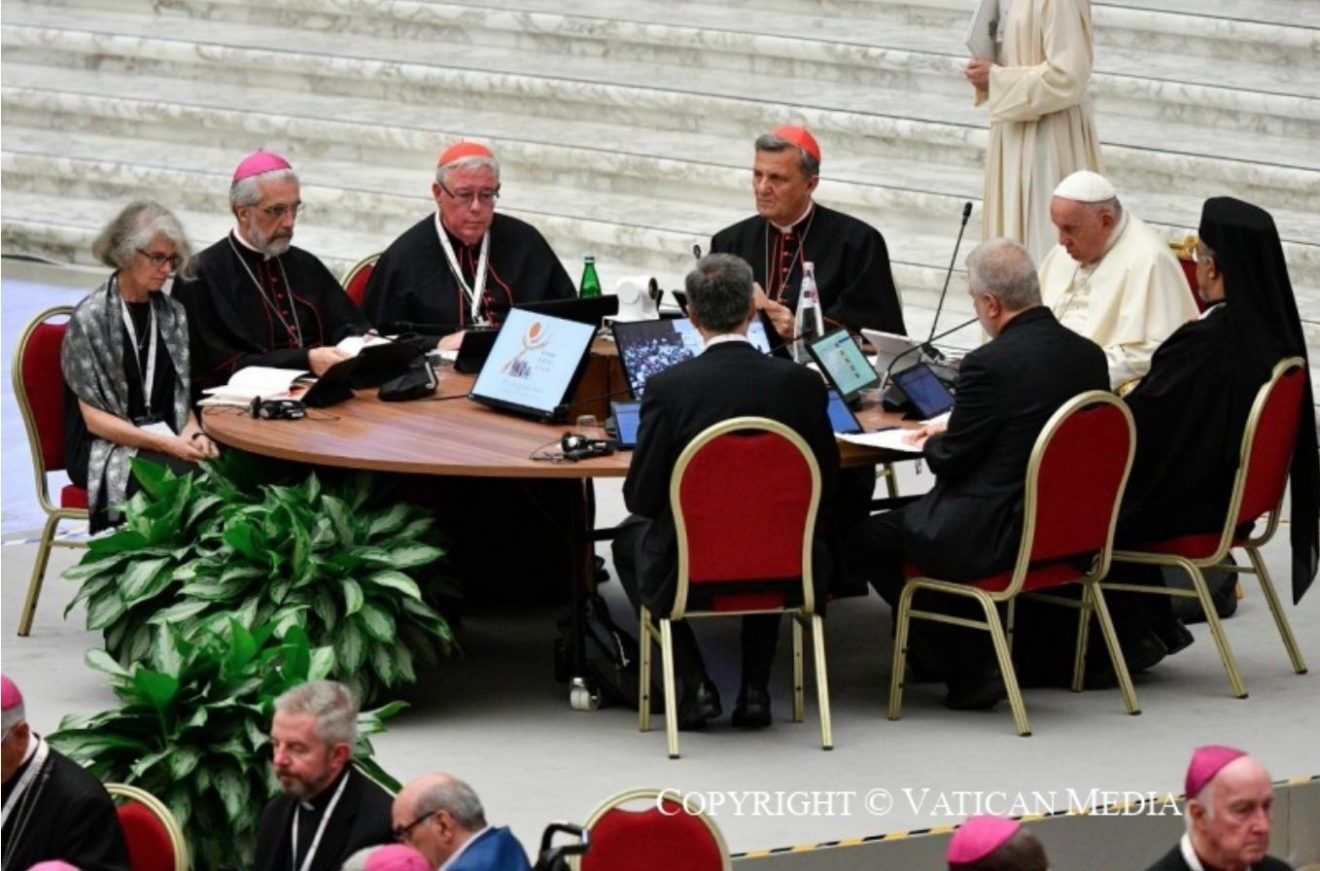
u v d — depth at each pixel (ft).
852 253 91.09
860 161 127.44
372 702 73.72
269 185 87.15
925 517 74.33
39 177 146.82
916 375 79.77
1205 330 76.54
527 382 79.82
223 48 146.72
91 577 76.95
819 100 130.11
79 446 82.43
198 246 138.72
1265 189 116.98
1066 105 99.91
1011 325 74.33
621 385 81.76
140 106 146.41
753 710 73.67
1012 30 100.73
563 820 65.87
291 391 82.48
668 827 57.26
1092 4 126.41
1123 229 86.22
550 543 85.97
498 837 50.39
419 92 141.59
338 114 141.59
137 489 80.84
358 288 94.79
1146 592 78.02
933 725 74.43
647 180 131.64
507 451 74.64
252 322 87.61
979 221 121.60
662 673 74.74
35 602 82.69
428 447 75.15
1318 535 80.02
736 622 85.56
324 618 73.00
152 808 56.75
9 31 153.17
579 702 75.87
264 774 63.00
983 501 73.36
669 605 71.61
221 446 81.61
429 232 91.91
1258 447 76.23
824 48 131.95
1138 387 77.36
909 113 127.13
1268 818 52.70
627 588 75.25
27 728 54.39
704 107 132.26
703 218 128.98
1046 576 74.28
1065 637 78.59
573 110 136.98
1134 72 123.44
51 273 139.54
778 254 91.40
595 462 72.79
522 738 73.10
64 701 75.20
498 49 143.02
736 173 128.67
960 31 133.08
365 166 140.36
